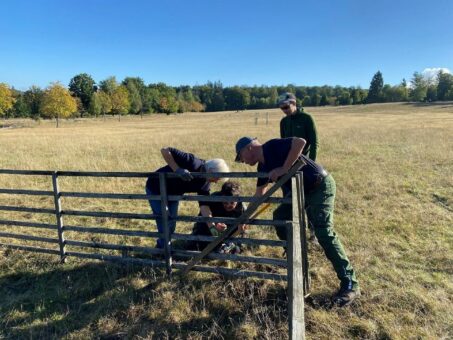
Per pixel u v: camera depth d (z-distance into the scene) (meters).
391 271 4.53
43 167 12.31
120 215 4.77
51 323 3.85
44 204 8.14
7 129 44.34
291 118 5.23
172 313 3.89
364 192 8.14
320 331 3.54
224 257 4.32
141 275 4.67
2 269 5.01
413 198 7.70
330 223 3.96
